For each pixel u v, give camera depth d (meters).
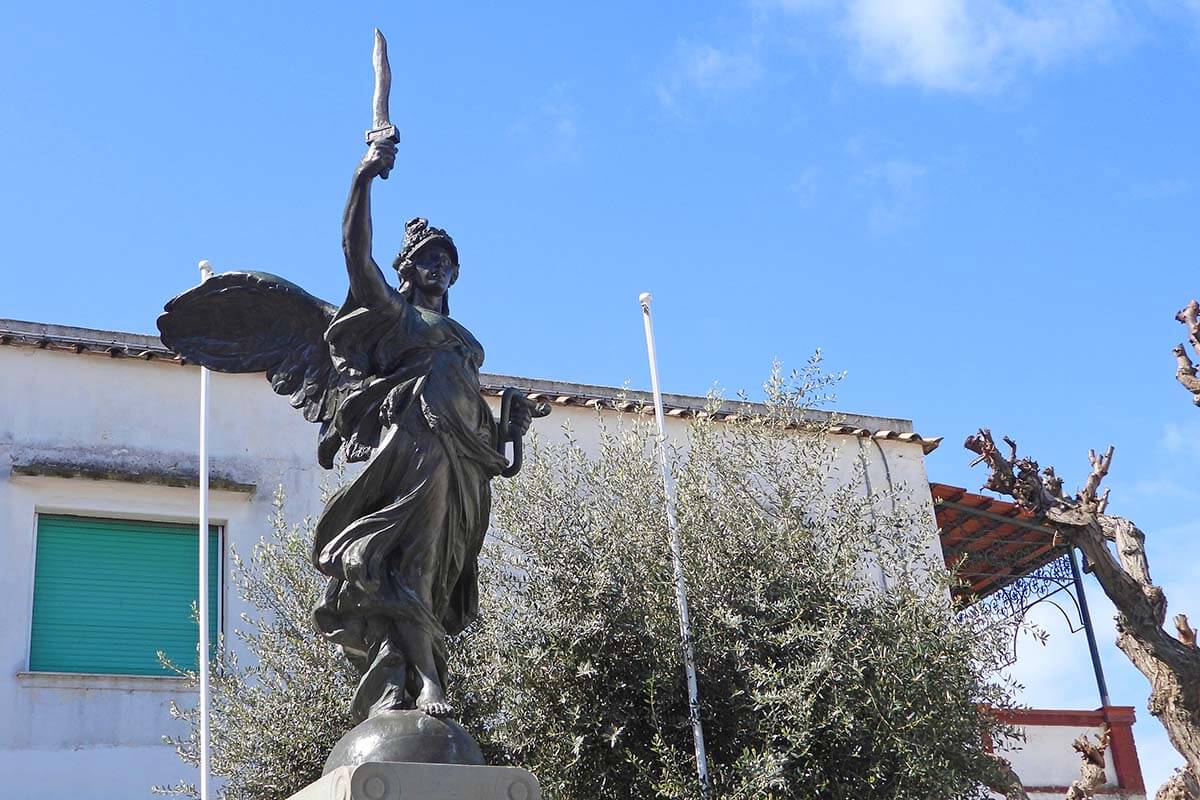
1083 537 14.20
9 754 12.29
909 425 16.81
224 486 13.70
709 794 9.66
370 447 5.64
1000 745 11.26
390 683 5.29
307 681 10.82
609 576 10.73
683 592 10.41
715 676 10.38
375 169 5.45
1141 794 16.33
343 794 4.60
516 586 10.99
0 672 12.50
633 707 10.41
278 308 6.04
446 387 5.62
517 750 10.10
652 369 12.66
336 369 5.76
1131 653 13.98
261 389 14.31
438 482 5.48
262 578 12.40
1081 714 16.62
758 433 11.75
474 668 10.52
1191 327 14.50
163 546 13.57
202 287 6.01
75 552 13.24
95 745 12.59
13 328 13.55
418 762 4.79
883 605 10.68
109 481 13.38
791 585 10.59
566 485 11.43
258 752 10.59
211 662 12.48
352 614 5.43
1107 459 14.77
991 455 14.39
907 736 9.95
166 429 13.84
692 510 11.11
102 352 13.77
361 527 5.36
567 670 10.39
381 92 5.57
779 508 11.20
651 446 14.31
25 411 13.37
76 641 12.98
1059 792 16.08
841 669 10.09
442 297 6.02
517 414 6.07
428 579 5.43
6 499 13.05
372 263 5.58
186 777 12.80
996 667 10.90
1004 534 17.61
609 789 10.25
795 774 9.83
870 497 11.63
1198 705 13.38
